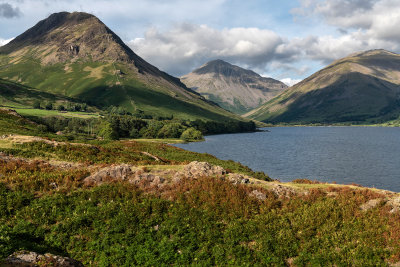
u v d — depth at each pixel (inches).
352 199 888.9
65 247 658.2
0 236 572.4
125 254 646.5
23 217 735.7
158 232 718.5
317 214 807.7
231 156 4490.7
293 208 850.8
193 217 782.5
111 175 1013.8
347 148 5679.1
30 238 648.4
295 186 1064.2
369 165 3641.7
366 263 612.7
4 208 757.3
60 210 789.2
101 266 609.0
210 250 671.8
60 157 1312.7
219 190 913.5
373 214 797.9
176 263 624.7
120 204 823.1
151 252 650.8
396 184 2647.6
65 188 906.7
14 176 941.8
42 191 880.3
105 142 2571.4
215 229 741.3
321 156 4498.0
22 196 821.9
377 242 682.2
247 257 642.8
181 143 7057.1
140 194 896.3
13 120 2659.9
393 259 627.8
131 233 708.7
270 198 891.4
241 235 722.2
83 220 747.4
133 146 2511.1
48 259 489.7
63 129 7347.4
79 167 1171.9
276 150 5374.0
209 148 5777.6
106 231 717.3
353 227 751.7
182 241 690.2
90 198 858.1
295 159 4156.0
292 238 708.0
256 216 797.2
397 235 695.1
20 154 1235.2
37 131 2285.9
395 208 819.4
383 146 6043.3
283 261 639.8
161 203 837.2
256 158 4271.7
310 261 637.3
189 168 1086.4
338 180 2792.8
